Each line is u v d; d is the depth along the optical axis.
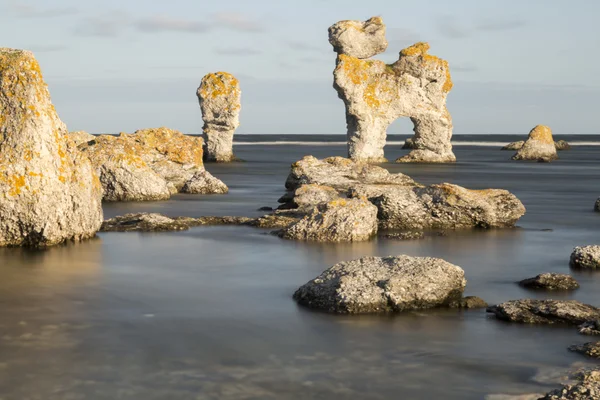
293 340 10.67
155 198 31.05
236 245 18.95
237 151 100.12
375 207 20.95
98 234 20.47
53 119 18.19
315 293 12.62
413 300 12.39
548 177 48.47
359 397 8.65
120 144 31.77
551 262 17.17
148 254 17.44
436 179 46.69
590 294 13.80
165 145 37.88
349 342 10.62
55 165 17.98
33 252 17.33
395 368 9.59
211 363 9.65
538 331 11.25
